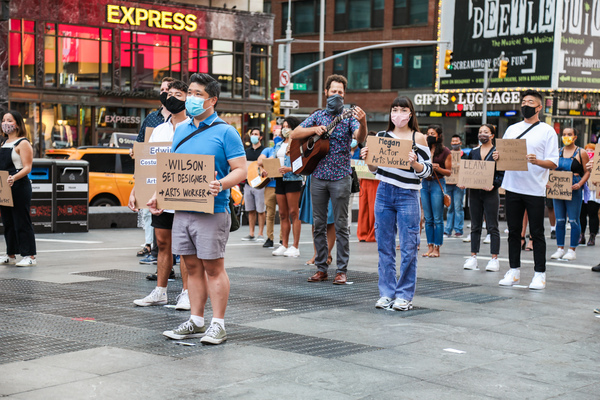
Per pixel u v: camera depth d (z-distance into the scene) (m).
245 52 40.62
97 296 7.26
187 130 5.49
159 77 37.91
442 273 9.50
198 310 5.59
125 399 4.11
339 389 4.39
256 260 10.52
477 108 44.69
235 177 5.35
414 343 5.59
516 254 8.52
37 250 11.48
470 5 44.72
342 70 49.03
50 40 34.88
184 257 5.55
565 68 42.72
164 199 5.33
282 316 6.46
